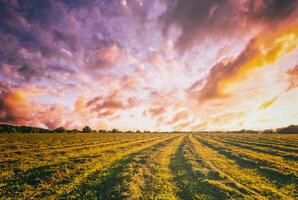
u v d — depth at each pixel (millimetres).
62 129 137250
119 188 14789
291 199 13180
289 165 22406
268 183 16734
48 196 13633
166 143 55844
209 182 16203
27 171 19938
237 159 27578
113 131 169875
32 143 47344
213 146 45250
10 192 14375
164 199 13164
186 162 25422
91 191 14578
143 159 27422
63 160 25719
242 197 13195
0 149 35438
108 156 29562
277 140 54875
